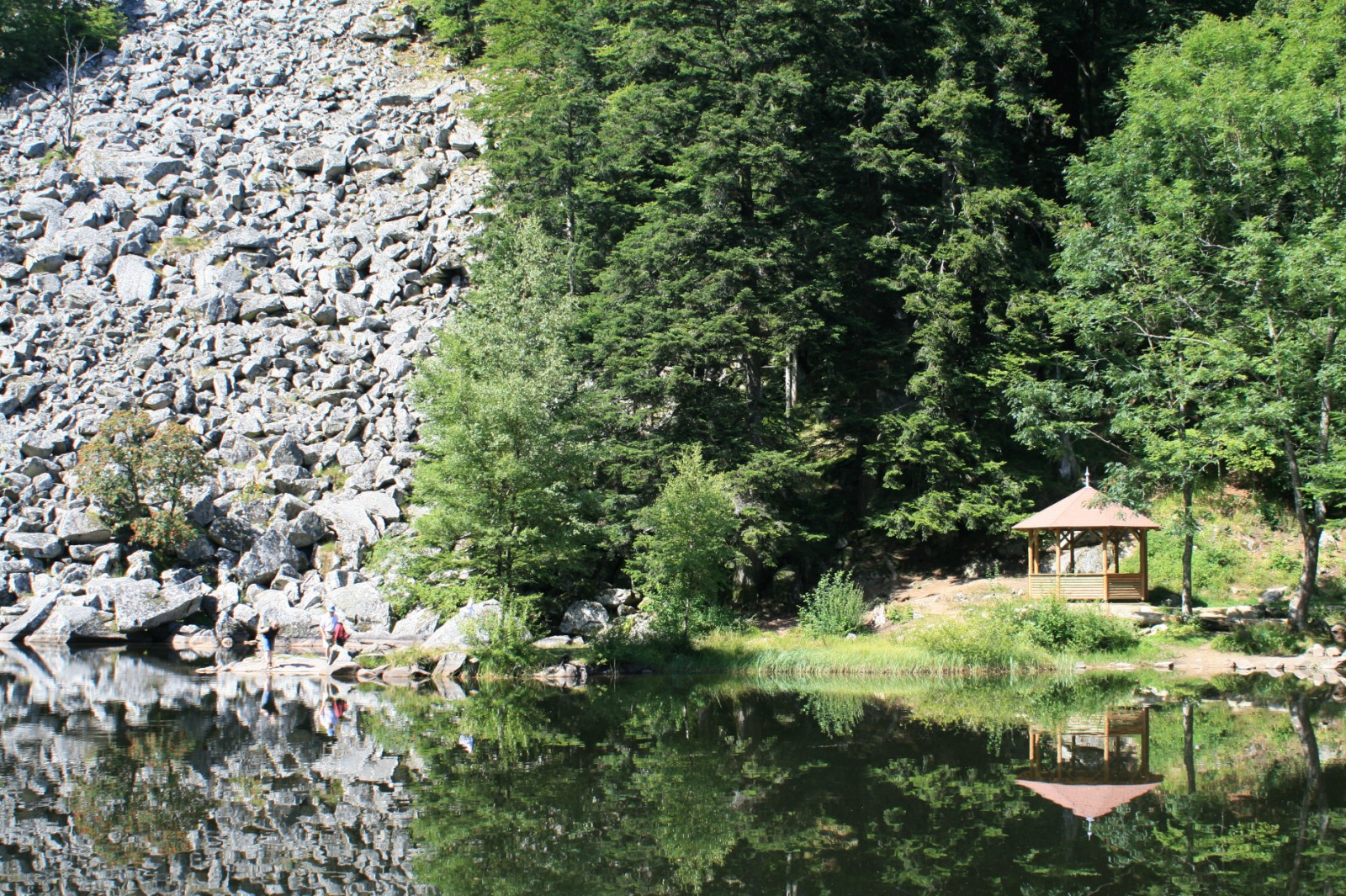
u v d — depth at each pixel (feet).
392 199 170.60
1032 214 115.96
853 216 119.55
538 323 101.40
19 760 54.65
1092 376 99.86
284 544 112.37
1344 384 83.71
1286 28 115.85
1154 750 54.70
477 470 85.71
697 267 107.04
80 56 227.20
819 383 126.41
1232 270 92.58
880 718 66.13
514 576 89.92
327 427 128.47
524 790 48.37
